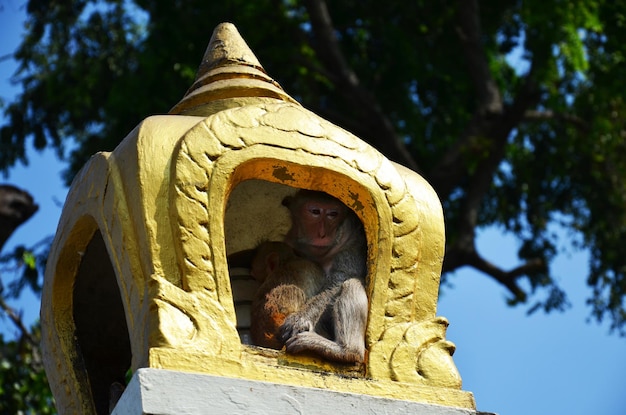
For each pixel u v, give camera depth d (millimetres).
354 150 5672
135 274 5262
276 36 18688
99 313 6211
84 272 6090
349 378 5258
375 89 20188
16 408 12617
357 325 5539
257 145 5465
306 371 5176
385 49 20094
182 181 5289
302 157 5527
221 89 6105
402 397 5285
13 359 13305
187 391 4859
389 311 5531
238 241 6703
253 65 6332
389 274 5578
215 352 5039
